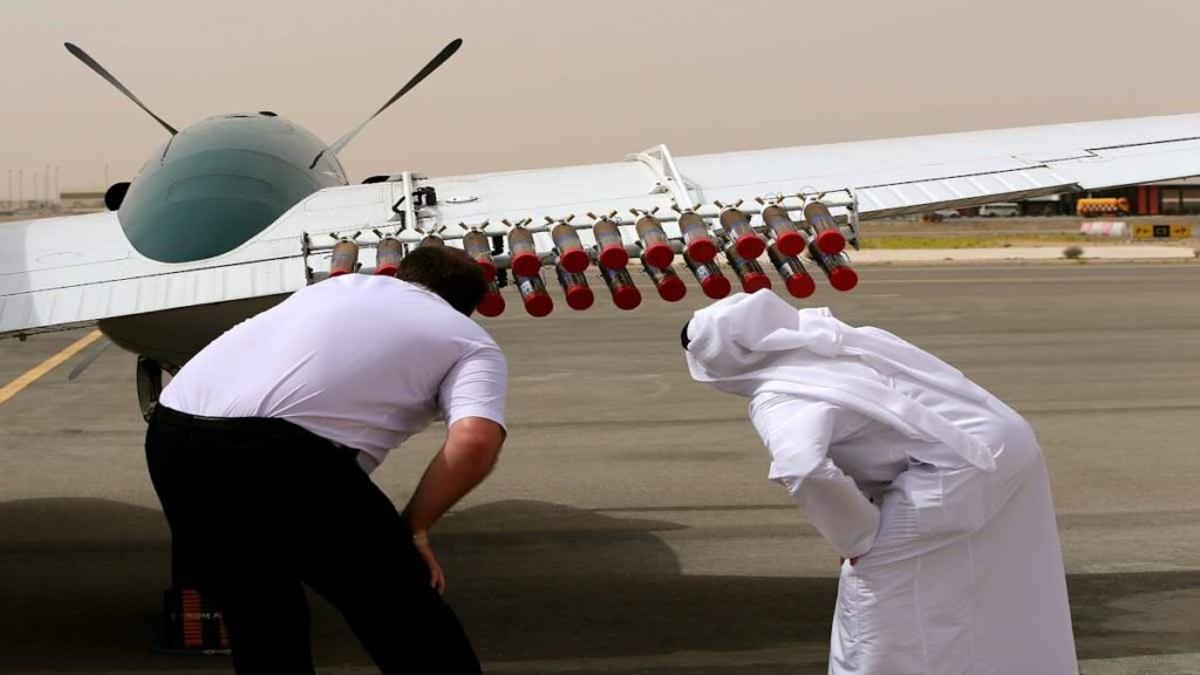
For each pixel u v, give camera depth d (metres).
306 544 4.06
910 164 7.75
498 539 9.38
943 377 4.92
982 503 4.74
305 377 4.13
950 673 4.79
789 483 4.60
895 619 4.77
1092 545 8.92
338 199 7.38
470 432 4.06
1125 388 15.98
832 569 8.49
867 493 4.97
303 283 6.40
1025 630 4.88
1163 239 60.78
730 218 5.97
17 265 7.06
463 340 4.26
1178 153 7.68
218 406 4.13
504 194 7.36
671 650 6.92
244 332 4.32
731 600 7.83
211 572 4.15
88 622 7.59
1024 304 26.98
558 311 26.23
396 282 4.41
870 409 4.71
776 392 4.77
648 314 25.56
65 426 14.46
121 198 10.52
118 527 10.03
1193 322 23.25
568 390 16.31
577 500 10.55
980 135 8.30
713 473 11.48
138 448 13.20
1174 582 8.07
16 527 10.03
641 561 8.74
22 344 22.56
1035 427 13.44
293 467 4.05
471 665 4.18
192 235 7.10
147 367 8.30
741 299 4.86
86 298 6.55
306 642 4.26
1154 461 11.70
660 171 7.32
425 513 4.06
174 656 6.95
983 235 67.56
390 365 4.18
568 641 7.09
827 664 6.67
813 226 5.92
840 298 28.67
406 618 4.09
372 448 4.20
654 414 14.52
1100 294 29.23
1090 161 7.62
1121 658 6.71
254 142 7.79
